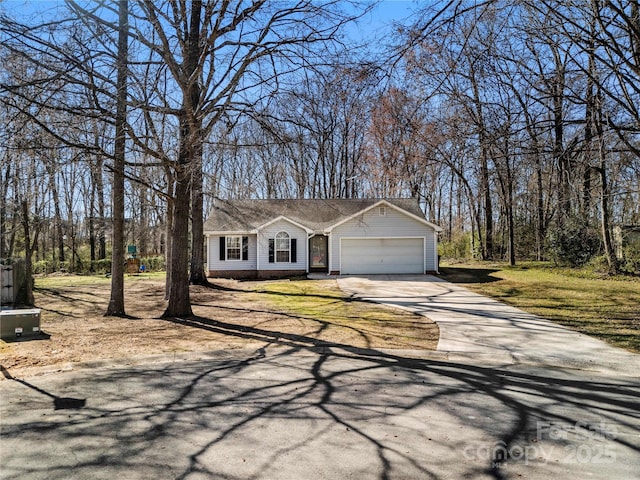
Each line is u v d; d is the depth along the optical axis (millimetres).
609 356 8164
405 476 3711
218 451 4156
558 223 22828
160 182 13875
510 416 5180
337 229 24312
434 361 7969
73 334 9695
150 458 3996
